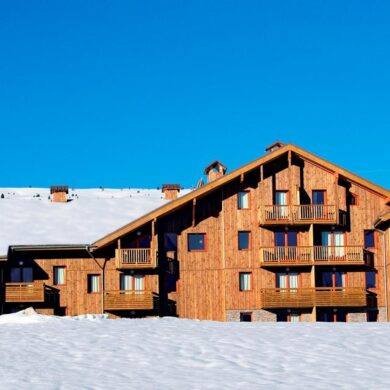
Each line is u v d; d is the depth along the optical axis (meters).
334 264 48.66
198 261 48.69
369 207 50.22
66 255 47.59
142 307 47.00
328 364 19.19
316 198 49.94
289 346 21.75
